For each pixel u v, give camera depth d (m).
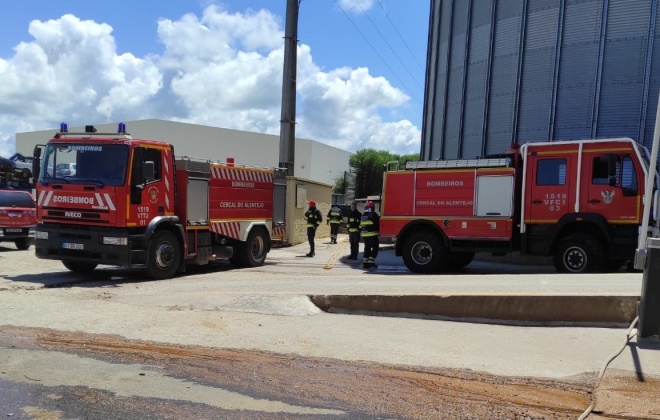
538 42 17.16
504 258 15.05
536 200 11.09
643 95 15.24
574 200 10.71
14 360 5.15
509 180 11.48
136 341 5.94
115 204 9.81
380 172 61.16
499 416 4.04
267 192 14.20
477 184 11.78
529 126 17.30
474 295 7.41
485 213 11.68
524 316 7.18
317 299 8.10
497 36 18.30
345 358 5.52
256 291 8.82
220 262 14.55
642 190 10.10
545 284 8.30
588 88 16.09
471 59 19.23
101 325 6.58
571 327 6.89
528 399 4.39
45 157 10.49
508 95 17.89
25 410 3.96
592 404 4.19
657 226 9.27
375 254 13.62
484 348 5.98
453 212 11.98
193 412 3.99
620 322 6.81
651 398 4.30
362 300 7.89
